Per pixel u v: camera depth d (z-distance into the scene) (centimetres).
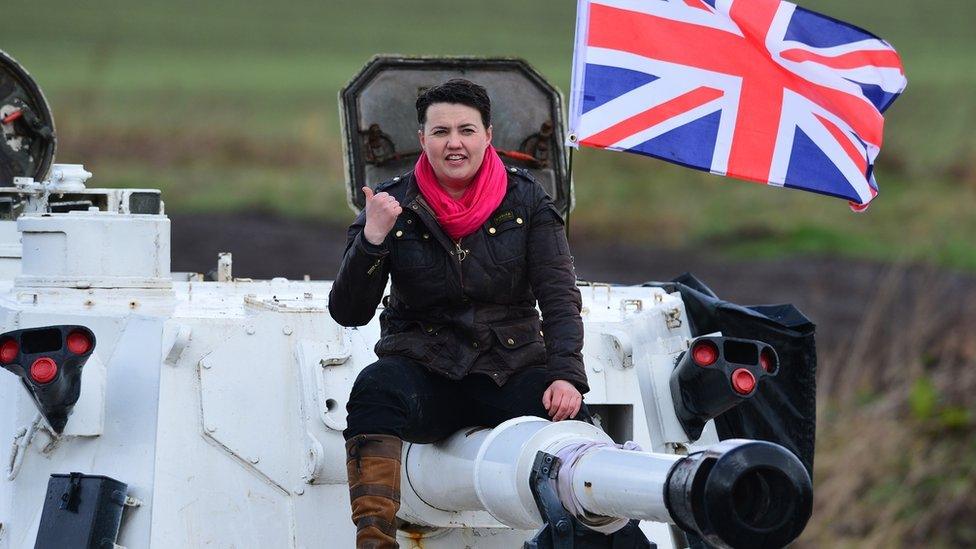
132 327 1694
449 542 1678
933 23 13175
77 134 9206
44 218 1764
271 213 7369
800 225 6962
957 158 8131
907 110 9669
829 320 5000
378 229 1477
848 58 2091
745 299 5534
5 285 1958
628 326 1867
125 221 1780
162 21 13162
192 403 1678
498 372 1545
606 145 2025
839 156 2075
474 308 1556
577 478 1362
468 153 1523
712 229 7056
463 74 2270
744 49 2056
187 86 10912
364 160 2225
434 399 1542
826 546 3519
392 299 1581
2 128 2327
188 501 1639
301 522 1666
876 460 3800
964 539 3484
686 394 1811
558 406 1503
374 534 1484
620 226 7244
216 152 8950
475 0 14275
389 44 12462
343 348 1730
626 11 2036
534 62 11056
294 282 2038
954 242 6350
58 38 12181
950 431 3869
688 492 1240
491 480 1455
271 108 10200
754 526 1239
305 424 1686
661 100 2038
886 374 4200
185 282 2005
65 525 1576
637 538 1425
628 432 1811
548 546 1377
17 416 1683
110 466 1642
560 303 1541
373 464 1505
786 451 1242
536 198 1564
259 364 1709
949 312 4806
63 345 1521
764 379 1970
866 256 6269
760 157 2059
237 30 13000
